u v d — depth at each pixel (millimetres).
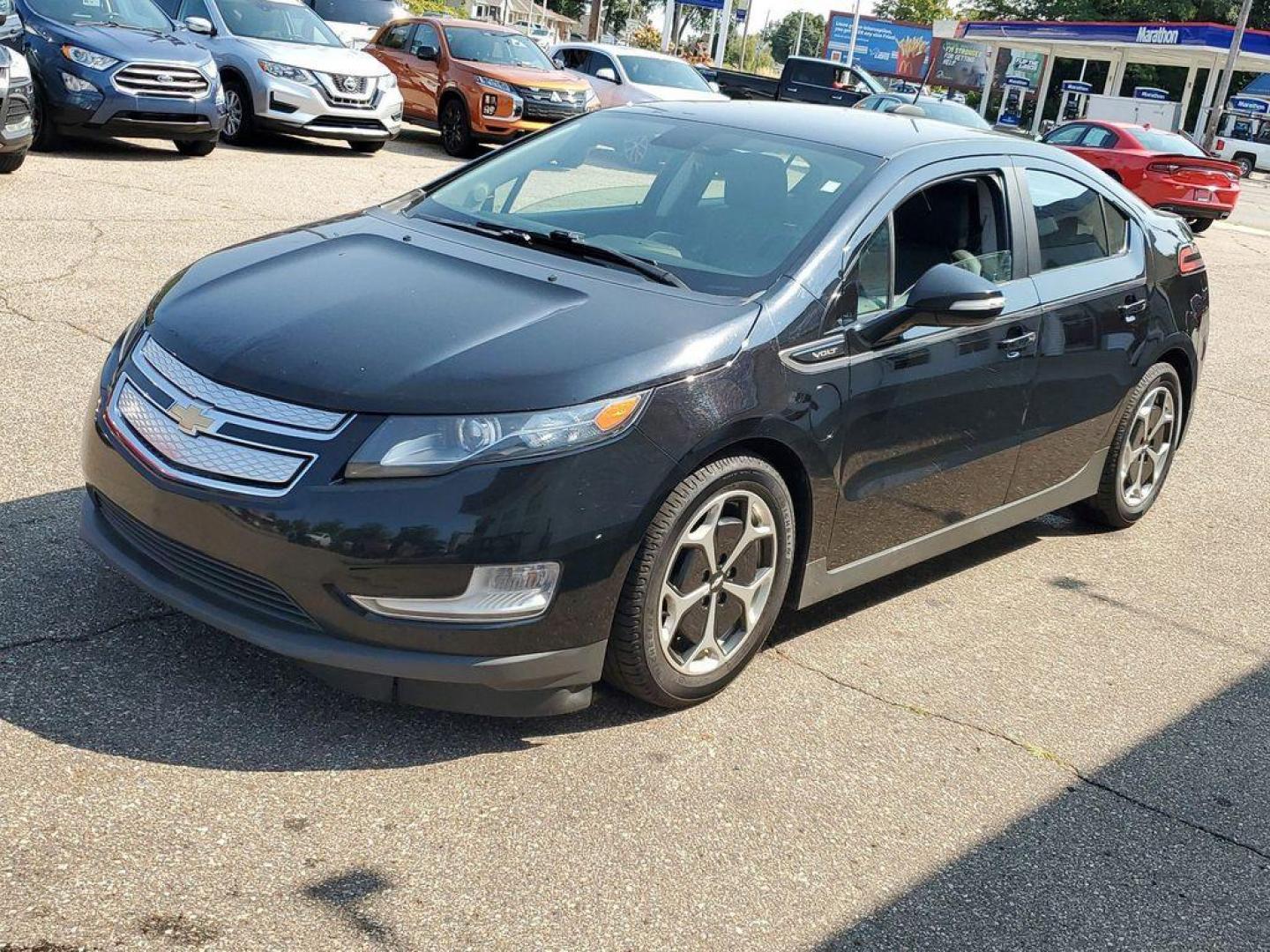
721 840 2988
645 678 3332
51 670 3260
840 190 3928
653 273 3678
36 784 2805
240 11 13930
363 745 3150
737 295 3564
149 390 3225
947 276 3711
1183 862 3178
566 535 3016
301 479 2941
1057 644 4336
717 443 3260
